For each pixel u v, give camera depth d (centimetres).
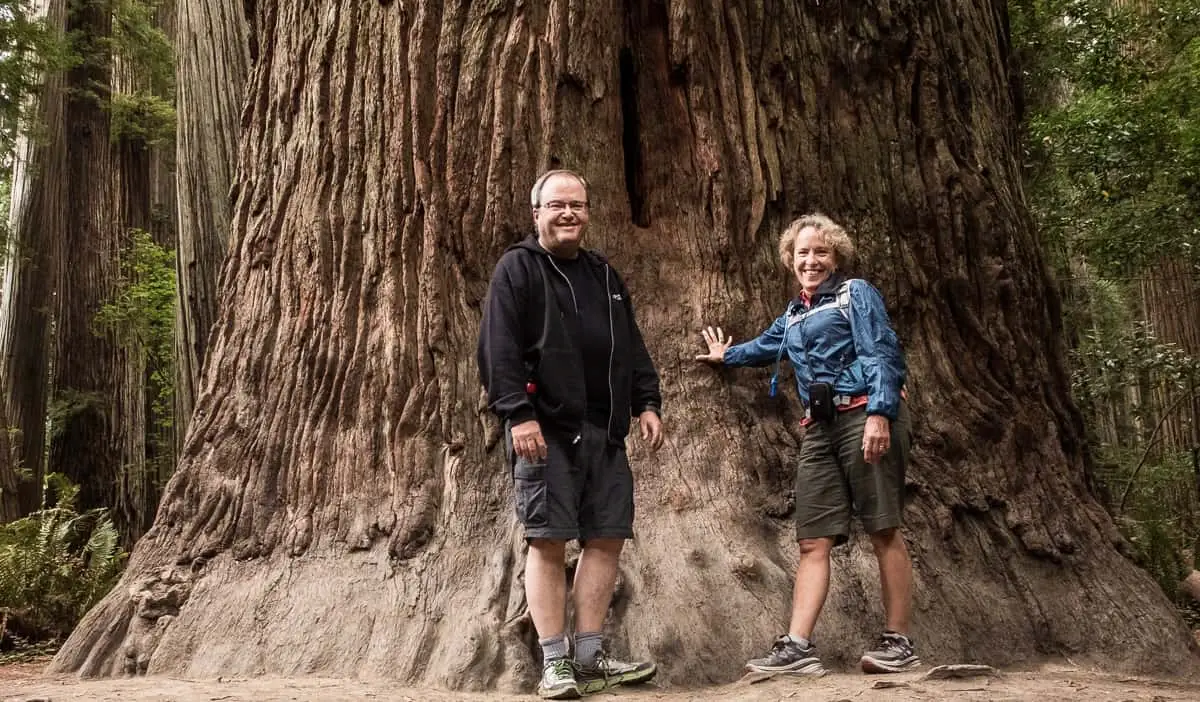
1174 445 1544
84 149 2027
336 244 583
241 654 489
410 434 538
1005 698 384
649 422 444
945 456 570
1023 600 538
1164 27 1256
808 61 618
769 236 595
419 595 489
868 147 619
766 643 468
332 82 607
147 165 2194
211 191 1043
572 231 427
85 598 894
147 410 2081
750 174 591
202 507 558
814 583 459
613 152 587
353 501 535
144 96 2145
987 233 623
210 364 610
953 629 510
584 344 426
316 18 627
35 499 1800
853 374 462
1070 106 1329
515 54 571
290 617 500
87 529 1345
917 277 604
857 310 461
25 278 1845
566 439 416
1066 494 590
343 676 468
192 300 1041
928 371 591
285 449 560
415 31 580
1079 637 530
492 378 407
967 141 647
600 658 423
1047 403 627
